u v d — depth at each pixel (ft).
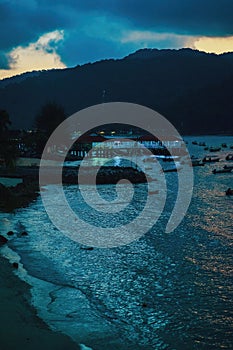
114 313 63.77
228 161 357.61
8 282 73.15
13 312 60.80
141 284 75.25
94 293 70.95
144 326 60.08
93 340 55.42
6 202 150.61
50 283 74.23
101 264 85.87
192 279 77.77
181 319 62.28
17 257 88.63
